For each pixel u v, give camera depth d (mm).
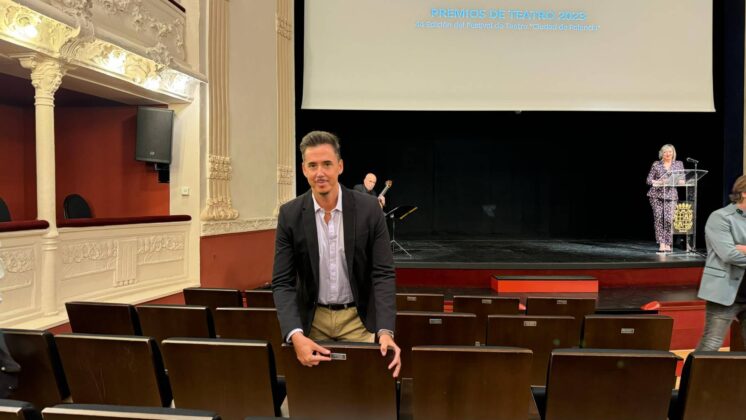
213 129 6000
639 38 7867
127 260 4867
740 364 1739
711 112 8320
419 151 10625
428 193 10672
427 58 7879
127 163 6086
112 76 4773
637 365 1774
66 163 6184
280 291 1905
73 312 2805
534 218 10742
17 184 6422
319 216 1936
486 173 10703
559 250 8148
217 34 6059
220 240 6191
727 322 3047
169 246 5500
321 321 2047
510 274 6586
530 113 10047
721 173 8609
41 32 3910
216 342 1854
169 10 5438
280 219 1952
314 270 1940
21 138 6469
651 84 7918
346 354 1786
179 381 1922
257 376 1872
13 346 2043
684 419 1813
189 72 5477
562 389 1825
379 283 1915
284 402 2189
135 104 6031
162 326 2752
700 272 6723
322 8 7840
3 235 3539
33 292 3844
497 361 1801
